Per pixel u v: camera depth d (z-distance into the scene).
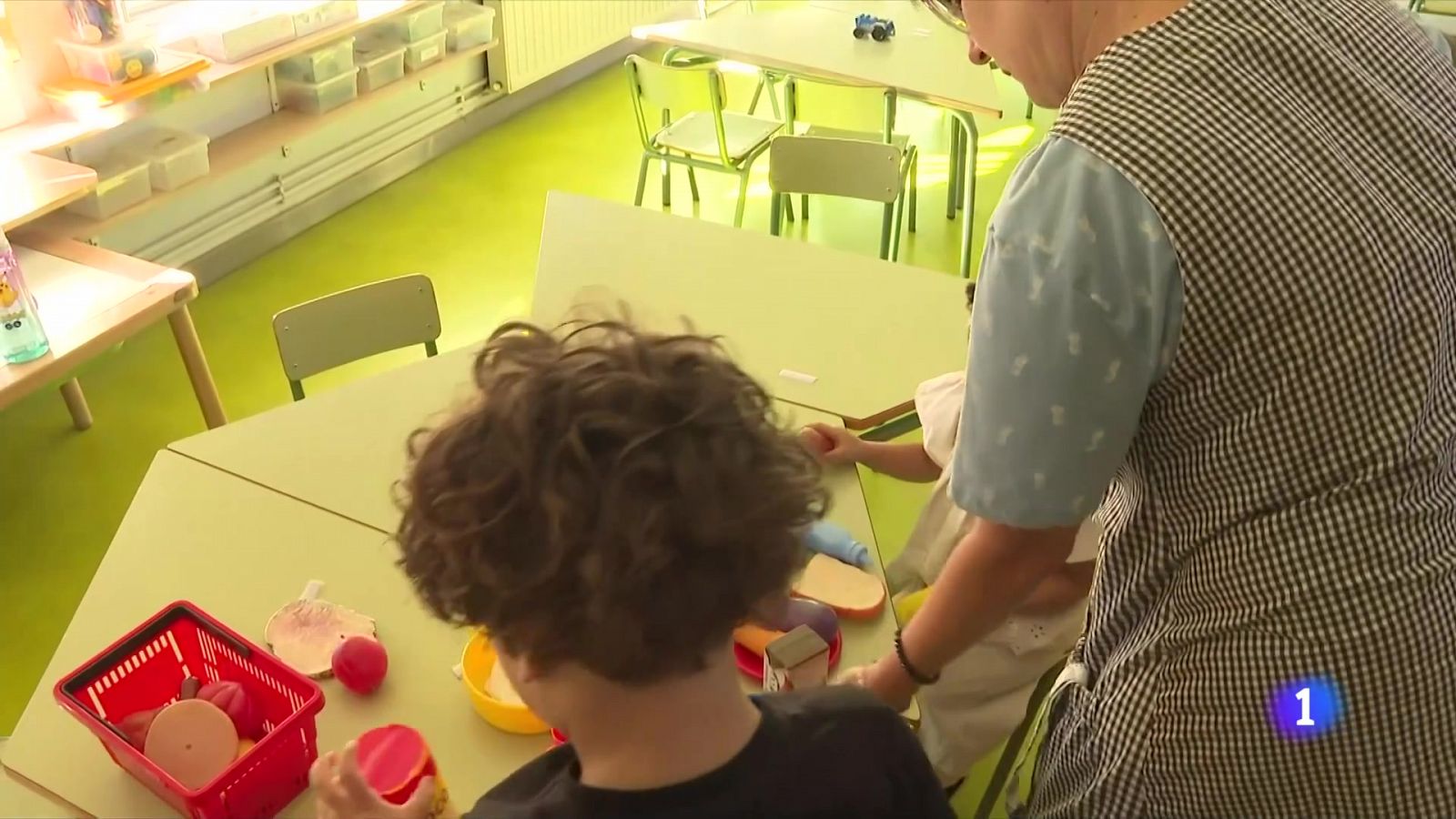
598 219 2.37
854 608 1.41
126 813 1.19
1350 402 0.93
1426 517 0.97
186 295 2.49
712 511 0.70
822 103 4.99
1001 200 1.00
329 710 1.30
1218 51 0.93
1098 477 1.01
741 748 0.74
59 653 1.36
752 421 0.76
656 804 0.71
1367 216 0.90
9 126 2.97
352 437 1.75
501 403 0.73
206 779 1.19
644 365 0.74
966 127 3.52
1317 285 0.90
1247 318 0.91
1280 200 0.89
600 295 2.11
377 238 3.93
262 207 3.79
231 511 1.59
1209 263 0.90
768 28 3.79
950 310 2.10
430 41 4.09
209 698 1.25
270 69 3.69
